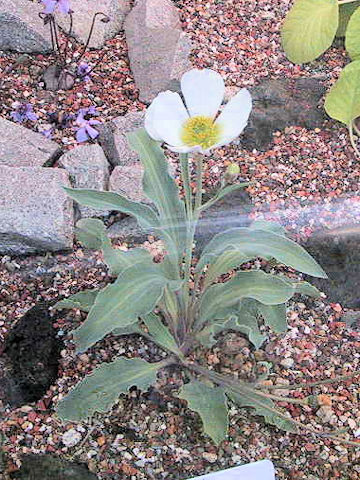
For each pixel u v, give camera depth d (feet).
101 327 0.83
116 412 0.97
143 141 0.97
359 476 0.95
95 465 0.92
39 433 0.94
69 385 0.99
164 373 1.00
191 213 0.93
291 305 1.10
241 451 0.95
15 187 1.12
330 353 1.06
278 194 1.15
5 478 0.89
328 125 1.25
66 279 1.09
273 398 0.95
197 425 0.96
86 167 1.18
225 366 1.02
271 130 1.24
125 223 1.14
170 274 0.96
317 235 1.12
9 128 1.24
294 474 0.94
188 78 0.86
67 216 1.11
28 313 1.05
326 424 0.99
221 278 1.09
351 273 1.11
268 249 0.91
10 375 0.99
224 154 1.20
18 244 1.10
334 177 1.18
